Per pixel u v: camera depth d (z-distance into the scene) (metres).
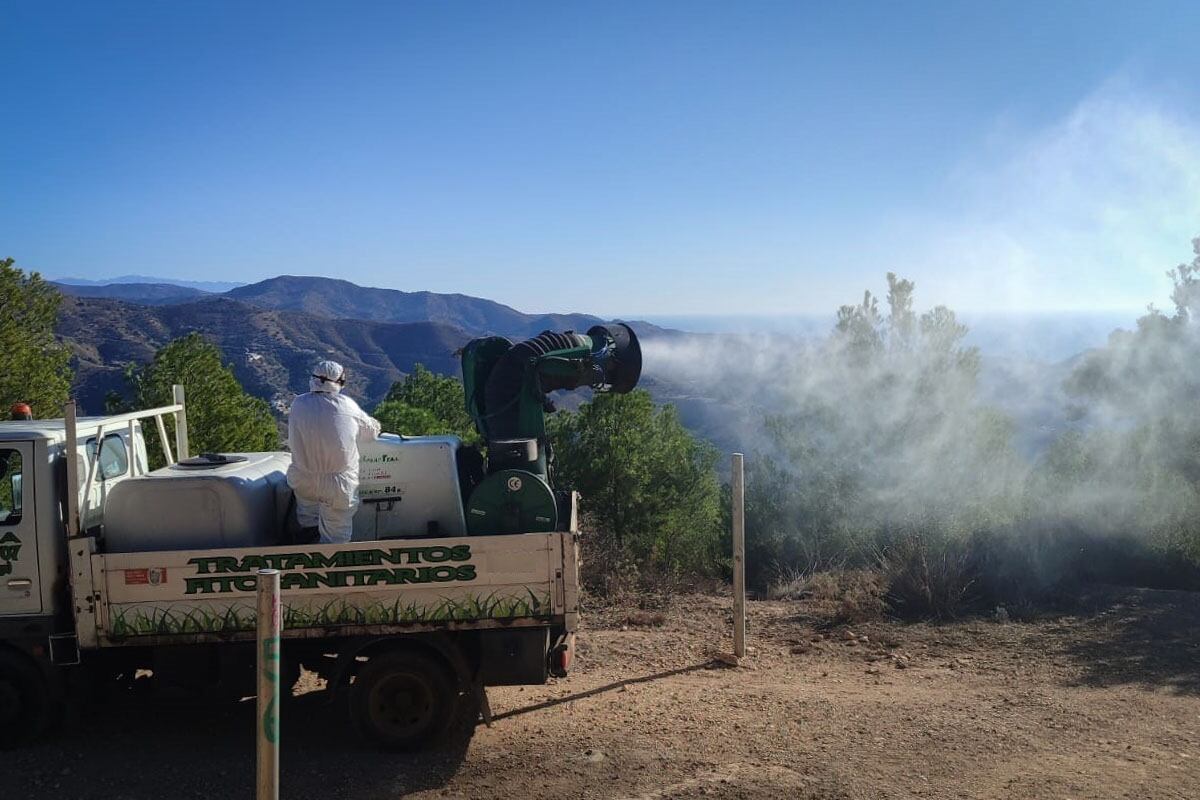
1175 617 9.05
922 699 7.09
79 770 5.91
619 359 7.84
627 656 8.54
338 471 6.14
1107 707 6.81
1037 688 7.37
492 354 7.53
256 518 6.25
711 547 19.11
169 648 6.07
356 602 6.00
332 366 6.27
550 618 6.06
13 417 6.97
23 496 6.14
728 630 9.45
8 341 15.36
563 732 6.44
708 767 5.73
